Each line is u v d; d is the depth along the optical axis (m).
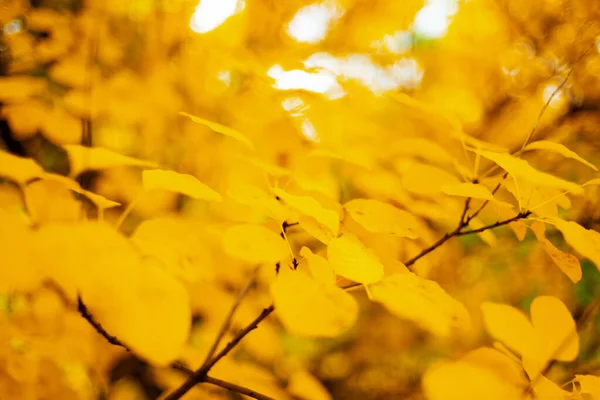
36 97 0.76
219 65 0.98
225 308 0.70
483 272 1.16
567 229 0.49
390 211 0.54
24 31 0.89
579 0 0.92
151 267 0.40
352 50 1.23
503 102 1.11
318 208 0.48
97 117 0.90
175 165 1.01
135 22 1.05
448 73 1.22
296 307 0.42
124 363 0.75
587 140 0.98
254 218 0.71
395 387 1.36
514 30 1.05
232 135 0.51
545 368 0.50
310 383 0.61
